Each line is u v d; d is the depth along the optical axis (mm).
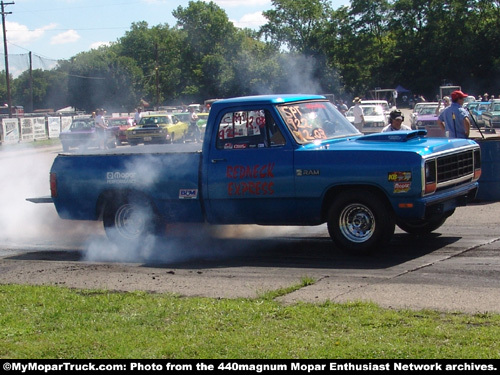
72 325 5488
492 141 11477
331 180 7668
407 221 7570
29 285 7188
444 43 86062
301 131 8070
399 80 89812
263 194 8062
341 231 7887
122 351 4758
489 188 11555
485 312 5352
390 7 90750
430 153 7453
